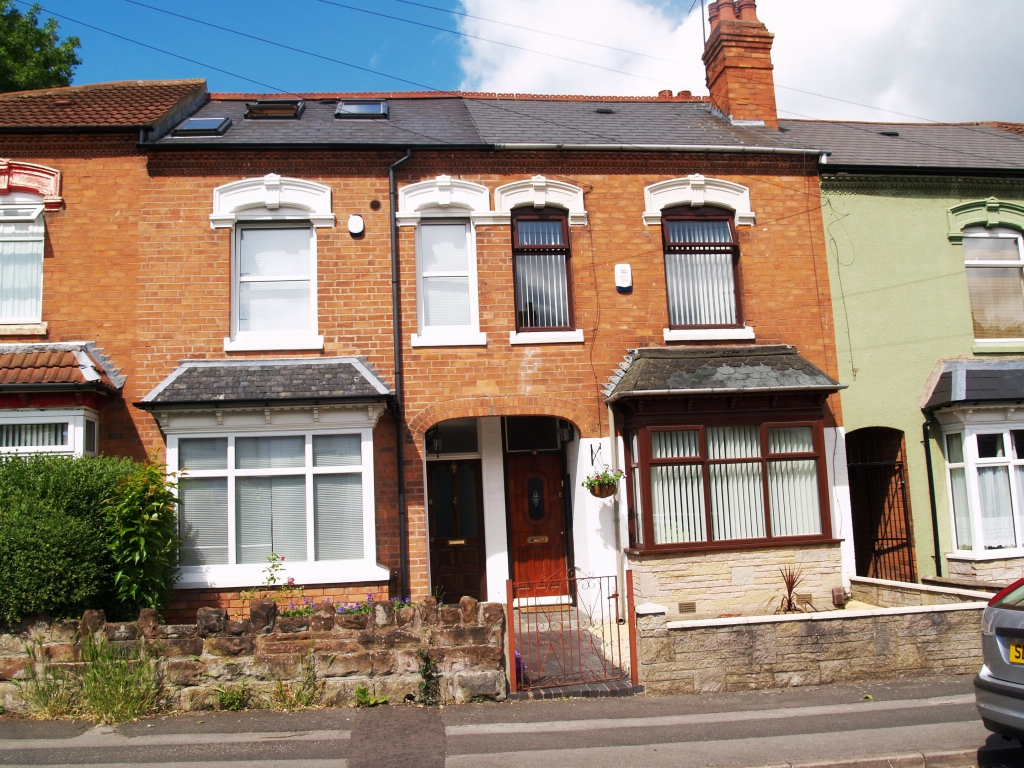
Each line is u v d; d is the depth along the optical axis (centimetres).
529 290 1198
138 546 842
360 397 1022
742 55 1477
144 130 1135
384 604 788
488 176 1195
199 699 754
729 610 1092
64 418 1010
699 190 1243
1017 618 604
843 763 621
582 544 1164
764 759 631
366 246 1153
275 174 1145
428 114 1408
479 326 1161
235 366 1080
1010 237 1350
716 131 1381
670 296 1234
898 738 671
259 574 1005
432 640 784
